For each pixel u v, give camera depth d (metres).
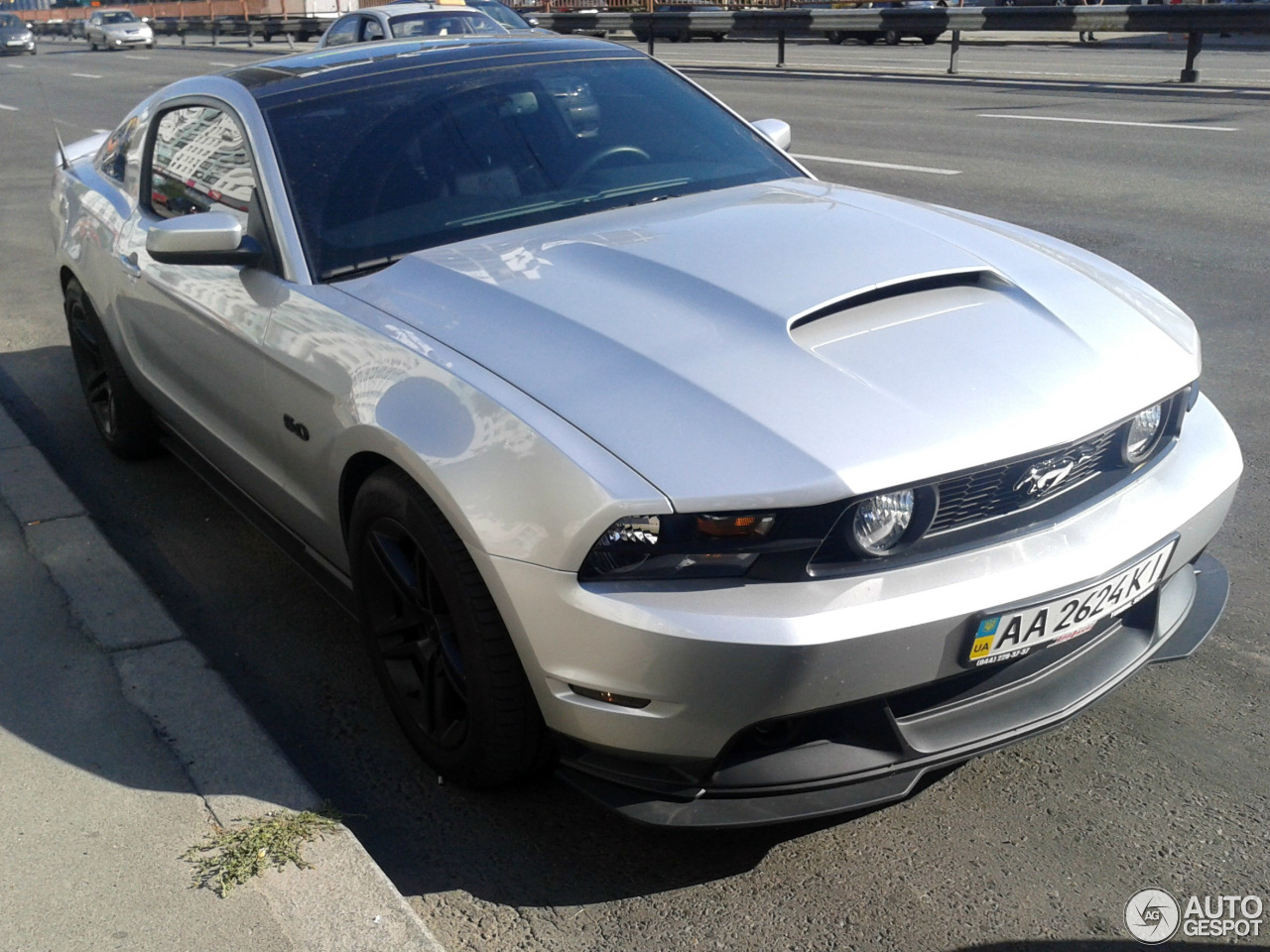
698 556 2.10
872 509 2.10
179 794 2.60
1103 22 16.56
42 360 6.18
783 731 2.23
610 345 2.38
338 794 2.74
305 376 2.82
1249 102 14.00
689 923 2.31
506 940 2.29
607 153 3.45
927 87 17.23
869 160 10.95
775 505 2.06
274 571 3.85
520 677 2.37
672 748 2.18
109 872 2.37
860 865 2.45
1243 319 5.91
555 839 2.57
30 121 18.02
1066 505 2.34
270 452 3.19
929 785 2.68
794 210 3.09
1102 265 3.12
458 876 2.47
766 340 2.35
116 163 4.59
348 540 2.81
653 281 2.61
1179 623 2.67
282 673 3.27
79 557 3.72
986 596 2.16
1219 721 2.87
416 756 2.87
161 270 3.69
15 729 2.85
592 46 3.92
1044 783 2.67
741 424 2.15
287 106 3.38
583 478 2.13
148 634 3.27
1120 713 2.92
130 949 2.17
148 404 4.42
